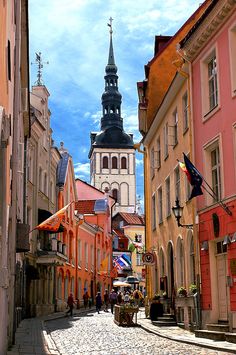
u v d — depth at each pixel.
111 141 111.56
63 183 43.53
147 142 31.62
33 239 34.03
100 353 13.65
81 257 52.47
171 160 24.95
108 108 113.25
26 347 15.02
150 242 31.06
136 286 64.19
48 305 37.78
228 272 16.50
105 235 66.19
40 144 35.81
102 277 62.81
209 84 19.30
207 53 18.89
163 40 31.48
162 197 27.36
